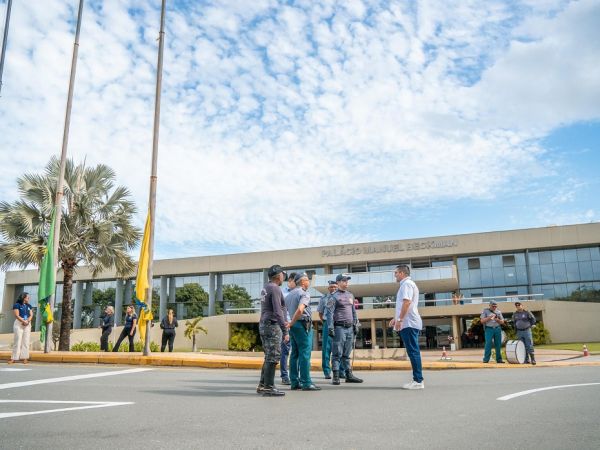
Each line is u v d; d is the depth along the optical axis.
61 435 4.46
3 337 41.91
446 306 31.53
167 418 5.25
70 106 14.53
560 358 19.34
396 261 38.81
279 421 5.04
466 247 36.59
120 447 4.02
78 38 14.93
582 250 35.31
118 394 7.17
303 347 7.84
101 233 21.89
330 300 8.91
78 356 12.96
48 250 13.95
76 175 21.95
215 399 6.65
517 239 35.72
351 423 4.90
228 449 3.93
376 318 31.84
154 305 44.41
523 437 4.25
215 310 42.75
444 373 11.00
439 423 4.86
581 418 5.06
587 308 30.42
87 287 46.75
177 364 12.38
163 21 14.25
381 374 11.00
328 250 39.56
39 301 13.84
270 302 7.21
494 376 9.87
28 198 21.19
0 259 20.48
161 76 13.98
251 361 12.04
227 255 42.41
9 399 6.69
